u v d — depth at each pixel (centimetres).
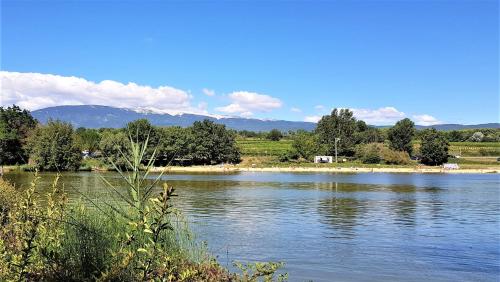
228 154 12925
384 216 2884
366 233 2222
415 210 3253
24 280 516
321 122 16300
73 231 672
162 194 466
